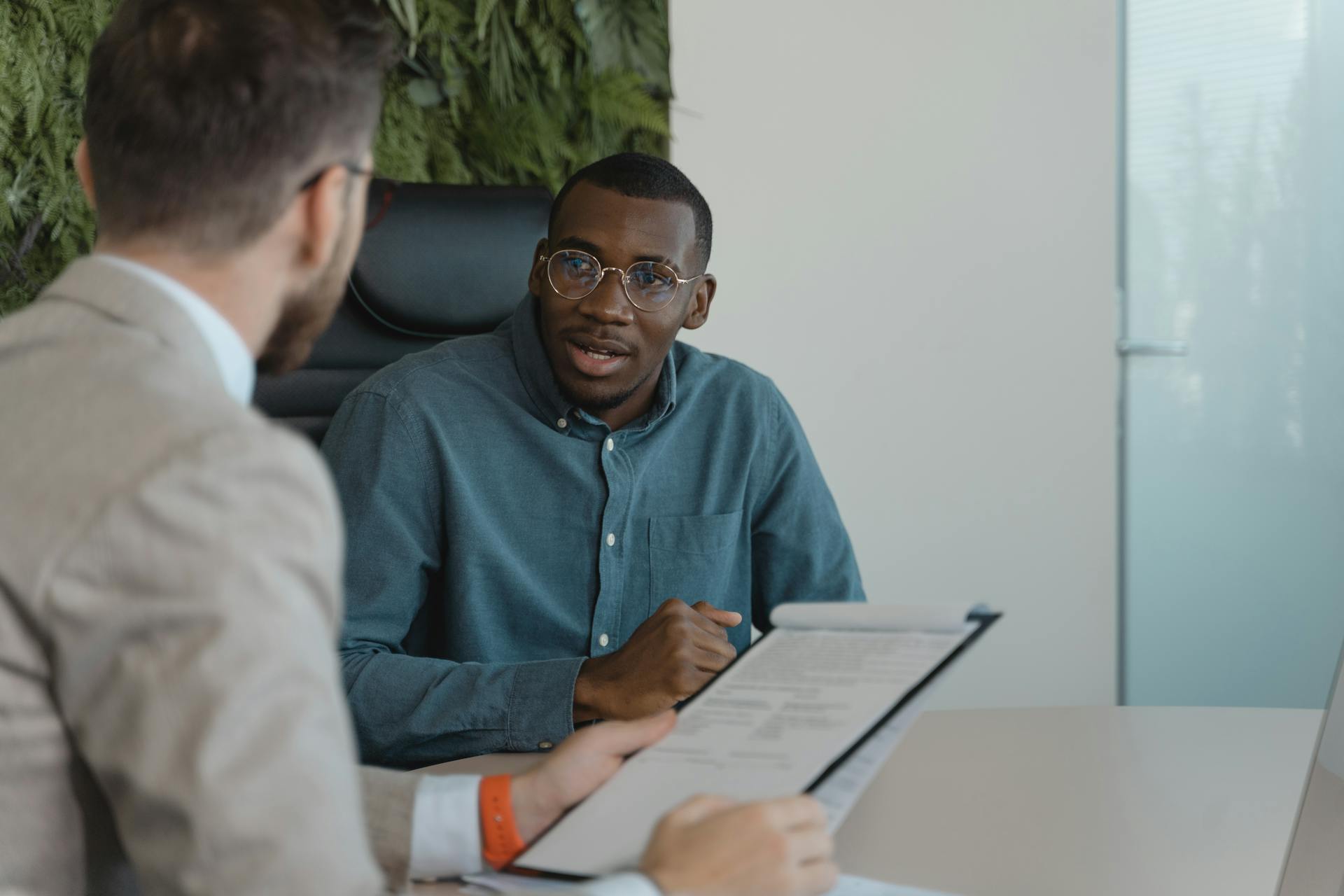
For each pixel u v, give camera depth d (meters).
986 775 0.98
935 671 0.76
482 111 2.48
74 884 0.56
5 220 2.04
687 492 1.42
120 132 0.60
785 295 2.69
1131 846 0.83
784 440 1.49
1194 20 2.72
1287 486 2.73
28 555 0.51
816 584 1.49
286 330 0.68
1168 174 2.76
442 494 1.29
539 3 2.46
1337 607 2.72
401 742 1.12
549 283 1.29
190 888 0.49
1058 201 2.78
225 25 0.59
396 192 1.68
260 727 0.49
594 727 0.81
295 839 0.49
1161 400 2.80
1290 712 1.16
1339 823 0.69
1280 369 2.72
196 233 0.61
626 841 0.69
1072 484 2.82
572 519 1.35
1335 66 2.63
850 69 2.71
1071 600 2.83
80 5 2.07
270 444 0.53
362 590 1.25
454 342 1.40
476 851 0.77
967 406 2.79
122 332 0.58
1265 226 2.70
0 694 0.53
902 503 2.77
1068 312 2.80
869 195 2.73
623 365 1.30
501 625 1.33
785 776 0.70
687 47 2.60
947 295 2.77
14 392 0.56
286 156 0.61
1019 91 2.76
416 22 2.30
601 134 2.56
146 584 0.50
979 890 0.76
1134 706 1.19
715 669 1.08
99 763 0.51
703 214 1.33
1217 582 2.79
